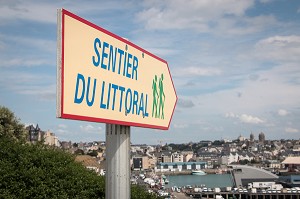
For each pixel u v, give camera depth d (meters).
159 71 7.57
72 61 4.87
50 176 21.31
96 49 5.37
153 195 25.08
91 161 61.34
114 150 6.21
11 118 46.62
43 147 24.42
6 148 22.17
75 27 4.94
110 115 5.69
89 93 5.20
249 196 185.38
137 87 6.57
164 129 7.88
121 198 6.14
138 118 6.59
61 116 4.66
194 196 183.75
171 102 8.30
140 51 6.69
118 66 5.95
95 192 22.11
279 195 182.38
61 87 4.67
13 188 19.72
